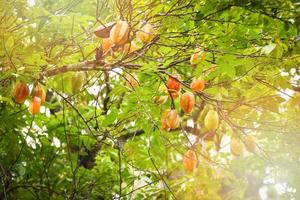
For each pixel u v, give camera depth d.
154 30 3.40
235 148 3.79
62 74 3.59
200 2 3.43
